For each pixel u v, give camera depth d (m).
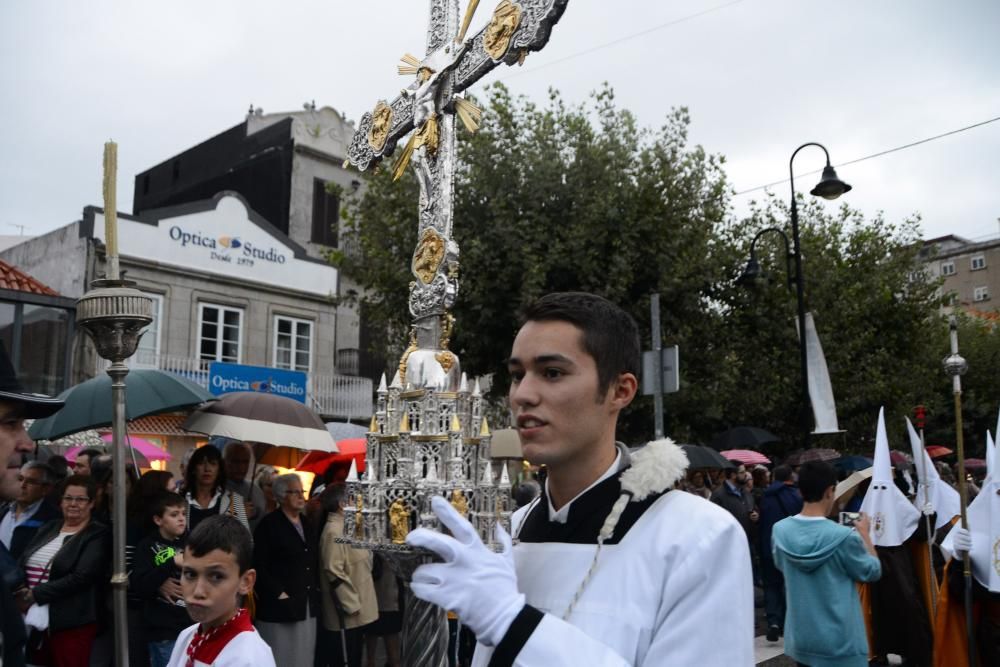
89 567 4.38
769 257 17.67
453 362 2.95
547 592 1.57
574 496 1.65
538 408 1.56
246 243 18.55
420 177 3.27
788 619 4.52
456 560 1.38
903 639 6.14
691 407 14.40
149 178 26.83
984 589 5.16
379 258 13.88
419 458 2.69
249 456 6.61
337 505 6.00
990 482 5.14
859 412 18.78
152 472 4.87
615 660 1.31
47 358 14.70
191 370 17.17
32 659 4.41
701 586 1.42
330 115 22.62
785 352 17.36
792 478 8.12
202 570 2.92
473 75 3.13
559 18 2.82
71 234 16.33
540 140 13.37
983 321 32.97
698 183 14.40
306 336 19.53
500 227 12.45
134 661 4.47
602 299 1.65
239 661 2.83
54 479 6.39
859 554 4.29
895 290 20.12
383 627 6.57
